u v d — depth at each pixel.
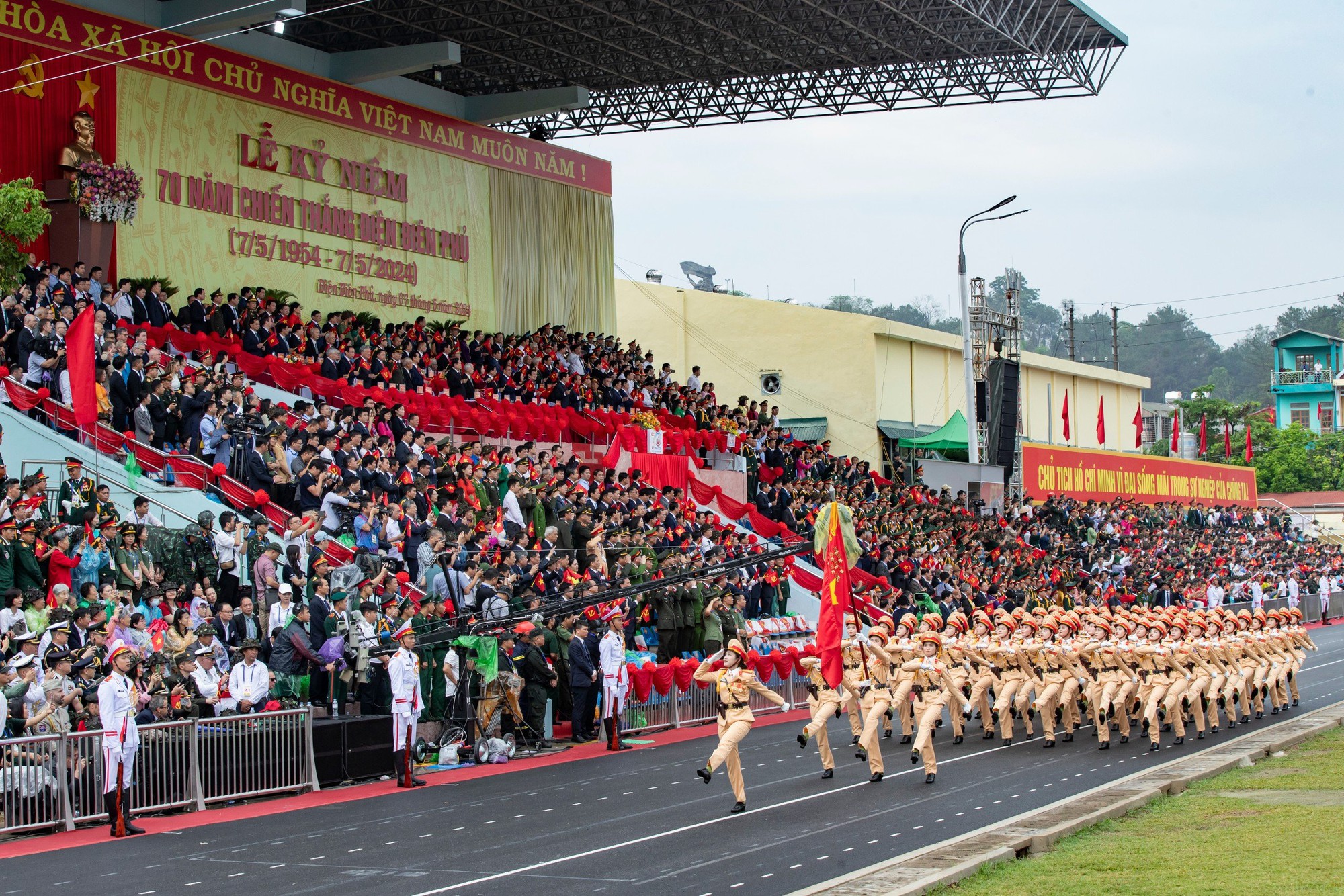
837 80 43.94
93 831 14.92
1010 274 51.88
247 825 15.20
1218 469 66.62
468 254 40.91
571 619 22.45
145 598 18.48
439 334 35.59
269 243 34.69
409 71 36.81
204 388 24.55
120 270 31.00
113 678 15.02
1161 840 13.56
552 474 28.69
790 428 52.72
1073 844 13.57
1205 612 25.98
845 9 38.72
